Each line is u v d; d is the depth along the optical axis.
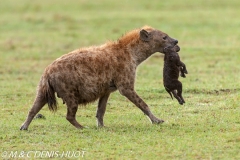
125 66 35.59
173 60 36.84
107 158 29.41
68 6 110.44
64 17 96.56
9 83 53.53
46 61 65.88
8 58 67.81
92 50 35.28
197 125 35.03
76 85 34.06
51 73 33.88
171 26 86.38
